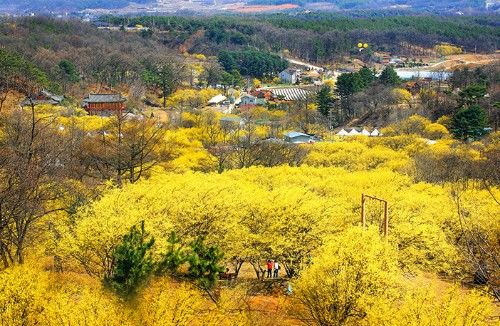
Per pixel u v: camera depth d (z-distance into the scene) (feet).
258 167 185.37
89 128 218.38
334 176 170.30
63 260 91.20
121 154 148.66
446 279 105.60
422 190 159.53
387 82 447.42
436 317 62.64
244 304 81.76
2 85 237.66
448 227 121.08
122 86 442.50
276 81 599.16
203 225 98.02
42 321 63.93
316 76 620.49
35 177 93.71
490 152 209.46
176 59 560.20
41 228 100.78
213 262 75.72
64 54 476.95
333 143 254.27
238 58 623.77
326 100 393.91
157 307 63.82
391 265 75.82
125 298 65.92
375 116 388.16
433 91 426.10
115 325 59.67
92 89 419.33
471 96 350.64
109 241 80.33
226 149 228.43
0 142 125.49
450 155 212.02
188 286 68.49
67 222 97.55
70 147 140.77
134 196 103.04
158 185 115.24
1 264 88.79
